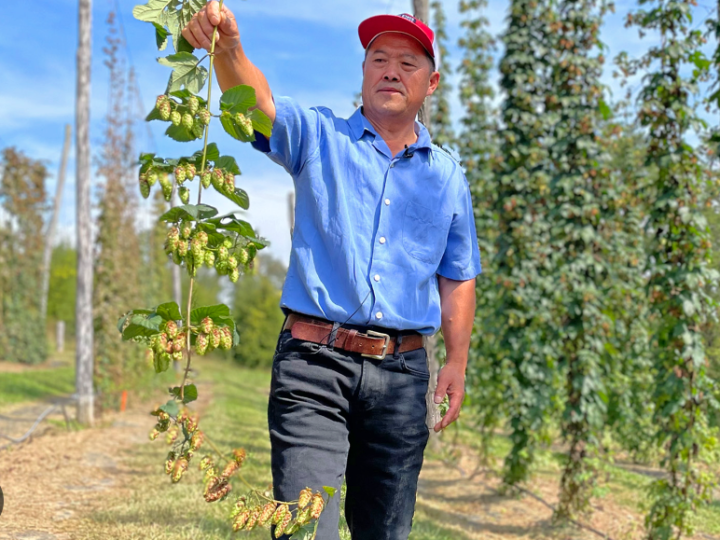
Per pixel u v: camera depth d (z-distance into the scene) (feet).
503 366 24.63
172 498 17.75
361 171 7.11
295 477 6.38
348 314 6.80
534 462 26.43
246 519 5.85
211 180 5.86
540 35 24.67
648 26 17.51
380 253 7.01
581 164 22.80
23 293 80.12
